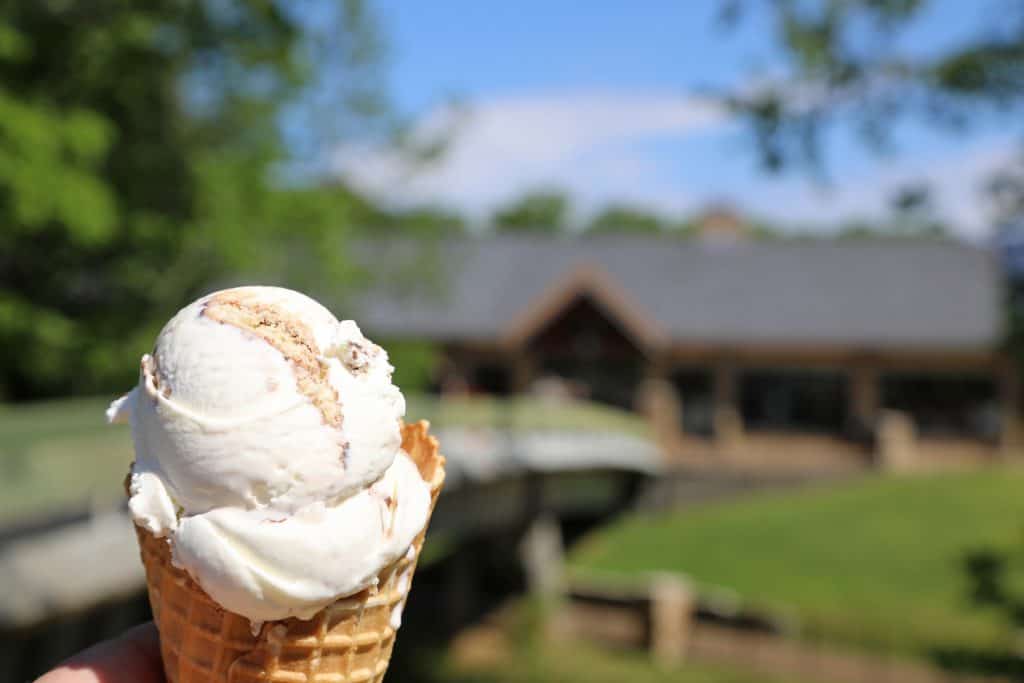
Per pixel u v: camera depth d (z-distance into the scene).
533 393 25.44
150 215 11.88
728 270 31.23
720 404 28.72
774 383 29.31
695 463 27.98
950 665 14.07
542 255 32.31
